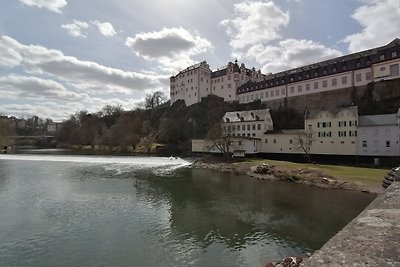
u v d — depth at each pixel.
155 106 171.00
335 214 28.50
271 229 24.56
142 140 124.94
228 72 126.81
